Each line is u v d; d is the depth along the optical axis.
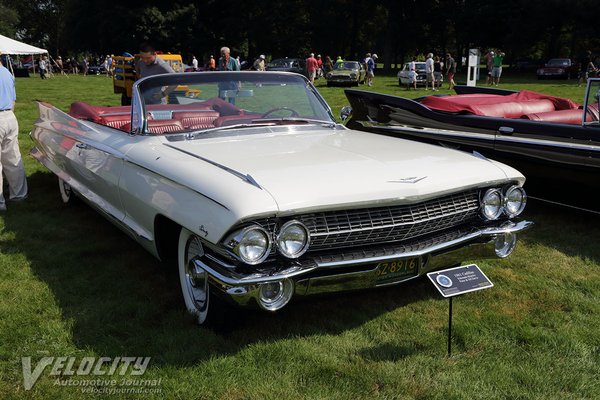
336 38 55.44
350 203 2.81
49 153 5.57
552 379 2.73
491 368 2.82
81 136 4.62
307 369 2.79
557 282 3.94
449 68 22.41
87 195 4.56
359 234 2.91
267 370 2.79
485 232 3.29
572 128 4.92
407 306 3.55
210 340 3.04
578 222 5.32
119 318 3.33
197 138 3.82
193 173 3.02
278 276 2.64
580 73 25.09
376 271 2.92
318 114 4.51
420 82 24.84
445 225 3.25
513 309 3.51
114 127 4.42
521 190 3.48
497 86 24.53
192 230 2.84
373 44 63.31
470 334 3.14
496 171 3.41
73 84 28.17
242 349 2.97
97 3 48.28
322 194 2.77
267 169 3.01
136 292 3.69
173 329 3.16
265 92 4.37
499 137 5.48
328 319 3.35
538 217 5.49
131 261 4.24
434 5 47.81
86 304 3.50
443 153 3.62
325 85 26.62
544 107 6.36
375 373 2.76
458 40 50.69
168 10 47.84
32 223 5.13
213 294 2.99
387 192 2.92
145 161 3.46
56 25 75.88
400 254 2.94
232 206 2.63
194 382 2.68
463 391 2.62
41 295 3.60
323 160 3.25
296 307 3.49
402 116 6.41
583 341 3.11
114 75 16.56
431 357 2.93
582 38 50.94
